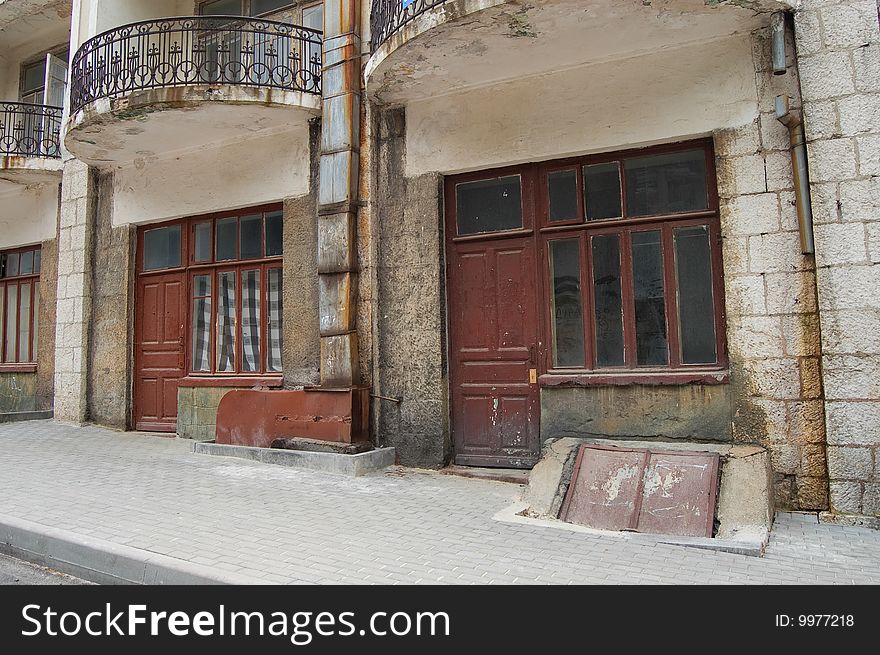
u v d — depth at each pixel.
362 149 7.59
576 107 6.60
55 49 11.67
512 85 6.92
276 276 8.68
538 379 6.64
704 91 6.03
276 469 6.85
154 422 9.39
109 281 9.84
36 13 11.06
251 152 8.64
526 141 6.82
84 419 9.84
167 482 6.16
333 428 7.07
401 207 7.43
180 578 3.81
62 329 10.16
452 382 7.16
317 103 7.87
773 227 5.64
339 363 7.35
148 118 8.09
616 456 5.41
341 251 7.45
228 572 3.80
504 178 7.11
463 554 4.18
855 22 5.21
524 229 6.94
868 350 4.99
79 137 8.71
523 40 6.11
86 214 10.03
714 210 6.12
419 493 5.91
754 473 5.03
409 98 7.39
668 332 6.26
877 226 5.02
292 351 8.12
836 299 5.12
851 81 5.19
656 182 6.42
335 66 7.70
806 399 5.45
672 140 6.25
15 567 4.43
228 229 9.08
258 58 8.69
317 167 8.13
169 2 9.84
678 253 6.29
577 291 6.69
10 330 11.45
